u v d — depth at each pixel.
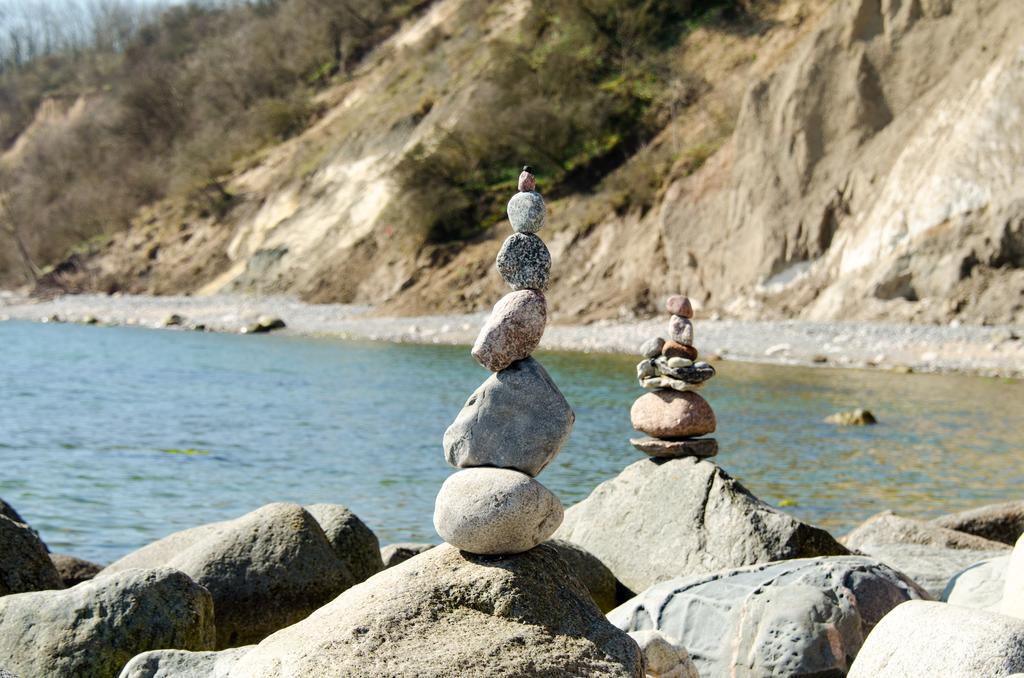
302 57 79.12
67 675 6.75
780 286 37.00
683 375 9.36
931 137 34.81
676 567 8.84
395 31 77.19
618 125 49.34
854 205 36.38
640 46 51.50
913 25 37.25
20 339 42.41
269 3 100.69
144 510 14.18
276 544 8.21
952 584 7.80
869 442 18.38
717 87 47.84
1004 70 33.59
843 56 37.88
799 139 37.91
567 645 5.41
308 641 5.38
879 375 26.66
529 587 5.55
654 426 9.39
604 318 40.16
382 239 53.31
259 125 72.56
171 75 88.12
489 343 5.80
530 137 49.62
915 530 10.16
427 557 5.79
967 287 31.92
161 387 27.44
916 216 33.50
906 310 32.69
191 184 67.81
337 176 60.16
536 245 5.92
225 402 24.81
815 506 13.91
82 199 75.50
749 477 15.68
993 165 32.59
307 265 56.47
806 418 20.77
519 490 5.56
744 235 38.72
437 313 45.91
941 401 22.64
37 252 74.25
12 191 88.25
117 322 52.34
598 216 45.41
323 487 15.53
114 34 134.88
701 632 7.07
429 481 15.98
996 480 15.46
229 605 8.00
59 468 16.95
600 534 9.42
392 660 5.21
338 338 42.19
